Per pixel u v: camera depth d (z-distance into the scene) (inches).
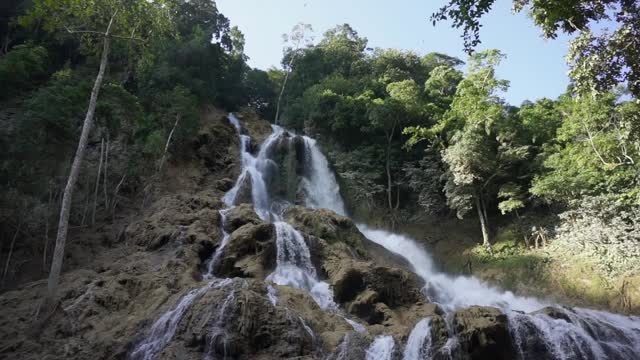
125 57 1258.0
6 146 832.9
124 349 519.2
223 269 733.9
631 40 529.7
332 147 1508.4
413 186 1344.7
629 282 876.0
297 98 1763.0
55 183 890.7
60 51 1330.0
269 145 1360.7
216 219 843.4
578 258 981.2
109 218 917.8
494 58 1250.6
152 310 579.8
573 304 907.4
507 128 1194.6
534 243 1109.7
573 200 1030.4
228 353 484.7
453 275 1120.8
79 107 922.7
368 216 1328.7
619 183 1004.6
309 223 932.6
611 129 1009.5
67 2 723.4
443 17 546.3
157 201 976.3
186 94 1251.2
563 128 1119.6
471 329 536.4
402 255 1119.0
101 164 925.8
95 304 602.9
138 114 1042.7
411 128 1309.1
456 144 1171.3
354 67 1924.2
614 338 624.1
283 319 524.4
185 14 1814.7
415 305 725.9
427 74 2017.7
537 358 553.6
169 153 1132.5
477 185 1209.4
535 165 1183.6
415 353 534.6
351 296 709.9
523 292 981.8
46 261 785.6
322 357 509.0
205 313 518.6
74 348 525.3
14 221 787.4
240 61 1907.0
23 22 744.3
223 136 1338.6
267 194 1209.4
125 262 737.6
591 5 536.1
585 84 566.9
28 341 549.3
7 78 1021.8
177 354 476.4
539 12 578.9
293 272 757.3
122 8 764.0
